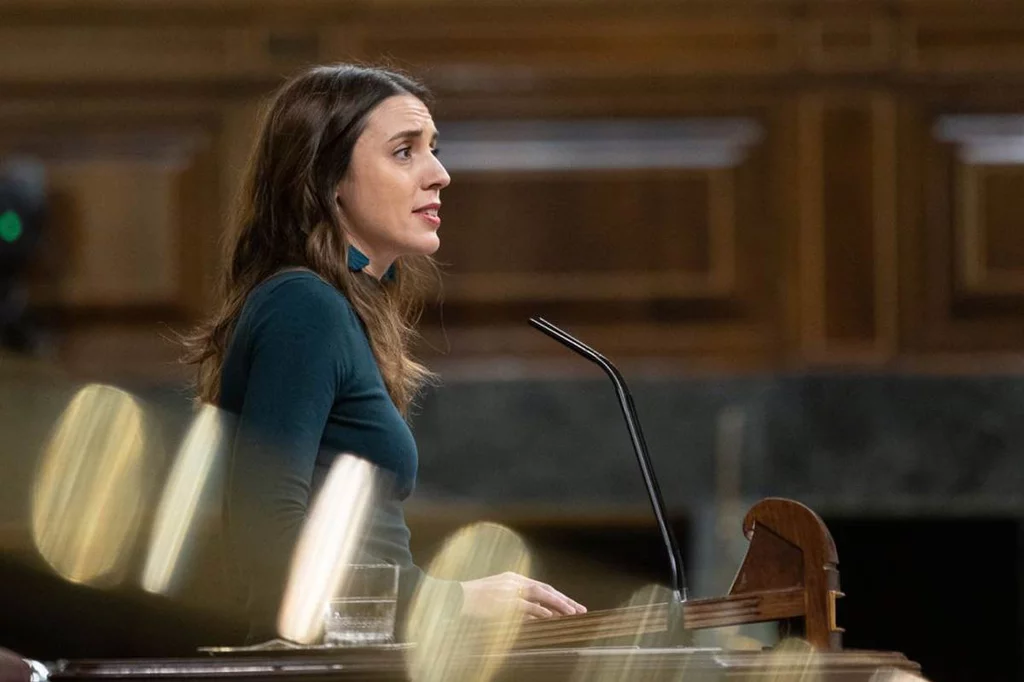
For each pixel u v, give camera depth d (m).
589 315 16.19
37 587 14.52
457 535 15.59
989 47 16.47
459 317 16.08
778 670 5.55
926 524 16.94
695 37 16.41
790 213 16.33
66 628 14.73
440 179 7.76
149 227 16.08
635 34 16.41
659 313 16.20
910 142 16.41
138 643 14.70
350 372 7.09
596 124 16.38
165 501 14.23
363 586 6.39
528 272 16.16
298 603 6.59
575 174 16.27
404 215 7.66
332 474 7.03
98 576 14.35
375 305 7.58
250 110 16.25
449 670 5.51
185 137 16.25
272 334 6.99
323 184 7.59
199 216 16.14
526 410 15.42
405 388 7.95
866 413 15.47
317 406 6.90
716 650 5.66
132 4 16.28
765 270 16.31
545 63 16.34
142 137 16.23
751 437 15.45
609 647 5.89
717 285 16.25
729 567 15.19
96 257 15.99
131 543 14.25
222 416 7.18
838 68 16.38
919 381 15.48
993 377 15.45
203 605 14.34
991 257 16.34
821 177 16.34
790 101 16.41
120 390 14.55
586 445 15.40
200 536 14.19
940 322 16.31
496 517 15.45
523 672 5.51
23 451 14.38
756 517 6.13
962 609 16.97
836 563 5.99
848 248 16.31
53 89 16.23
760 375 15.51
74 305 15.88
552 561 15.99
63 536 14.30
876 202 16.33
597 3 16.38
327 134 7.62
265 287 7.22
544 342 16.02
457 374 15.48
